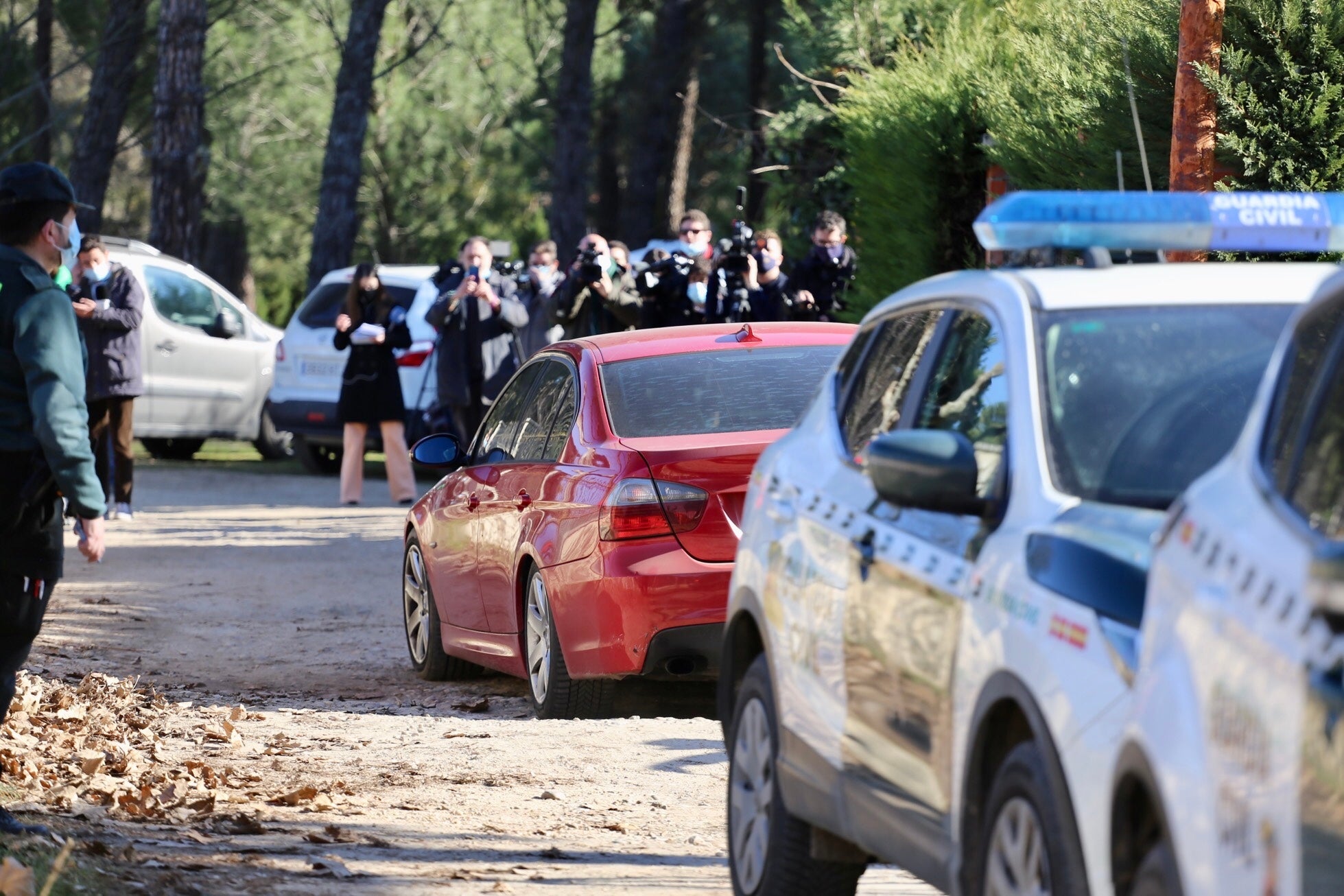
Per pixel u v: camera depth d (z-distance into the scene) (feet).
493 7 300.81
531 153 307.37
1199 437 31.30
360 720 66.59
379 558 116.47
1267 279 35.37
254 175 305.53
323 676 79.77
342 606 98.27
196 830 47.34
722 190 331.16
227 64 296.51
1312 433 23.40
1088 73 86.02
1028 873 27.43
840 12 154.71
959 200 105.40
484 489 72.95
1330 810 19.63
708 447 62.03
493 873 43.34
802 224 177.58
